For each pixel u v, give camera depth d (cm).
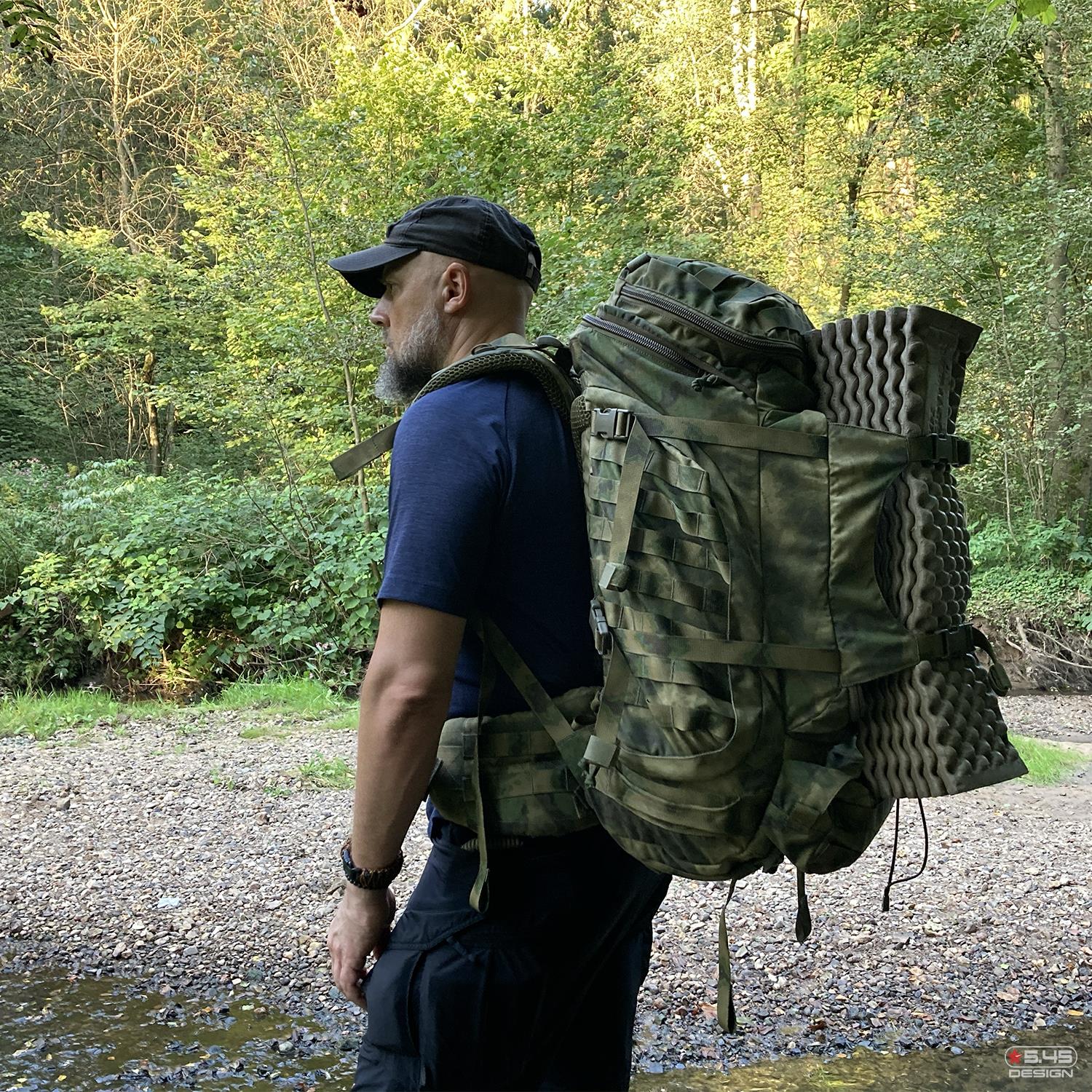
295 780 572
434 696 127
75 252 1550
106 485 1039
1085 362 1184
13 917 380
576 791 136
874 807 131
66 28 1905
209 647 899
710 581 125
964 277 1223
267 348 1148
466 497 130
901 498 129
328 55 1396
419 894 144
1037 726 857
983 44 1245
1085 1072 278
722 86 2034
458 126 1146
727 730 124
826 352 137
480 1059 139
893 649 125
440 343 154
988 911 391
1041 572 1181
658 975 334
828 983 330
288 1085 270
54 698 818
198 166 1322
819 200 1658
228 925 375
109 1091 265
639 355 135
